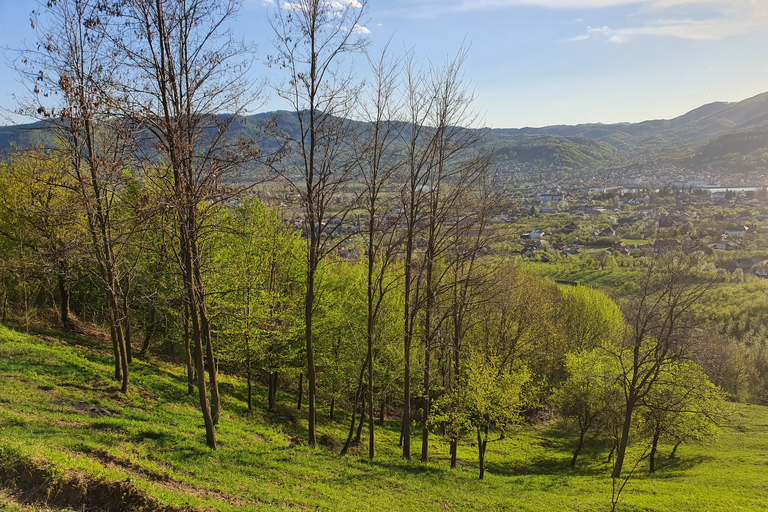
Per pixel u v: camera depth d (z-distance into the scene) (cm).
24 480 891
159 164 1307
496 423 2133
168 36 1182
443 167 1784
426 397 2139
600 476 2494
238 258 2405
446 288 1933
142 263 2125
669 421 2669
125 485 947
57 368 1827
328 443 2319
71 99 1405
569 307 4756
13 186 2427
